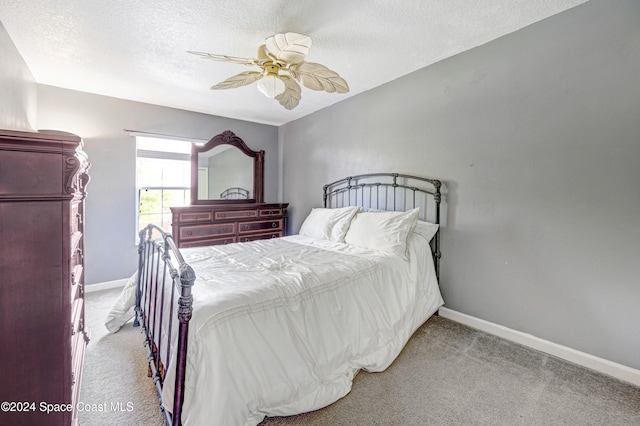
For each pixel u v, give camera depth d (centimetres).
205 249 239
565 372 170
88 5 168
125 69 253
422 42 213
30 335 96
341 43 213
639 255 158
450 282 243
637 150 157
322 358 145
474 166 225
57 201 100
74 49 219
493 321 218
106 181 319
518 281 204
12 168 92
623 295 163
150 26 190
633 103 158
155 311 162
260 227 399
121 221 329
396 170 281
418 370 172
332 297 161
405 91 271
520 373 169
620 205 163
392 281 201
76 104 300
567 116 180
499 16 183
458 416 137
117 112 323
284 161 450
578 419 135
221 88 211
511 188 205
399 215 243
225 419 106
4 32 190
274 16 179
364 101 312
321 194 378
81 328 170
